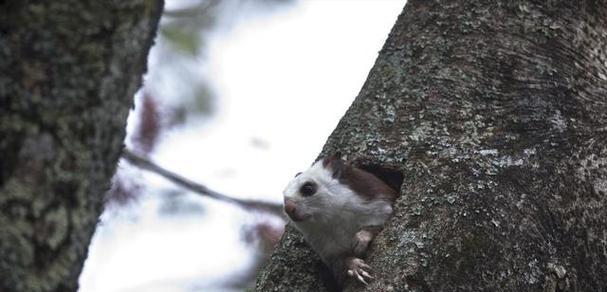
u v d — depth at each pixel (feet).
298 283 21.08
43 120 10.20
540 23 21.97
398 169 20.80
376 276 18.39
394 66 22.66
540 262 18.74
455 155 20.10
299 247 21.83
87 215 10.54
